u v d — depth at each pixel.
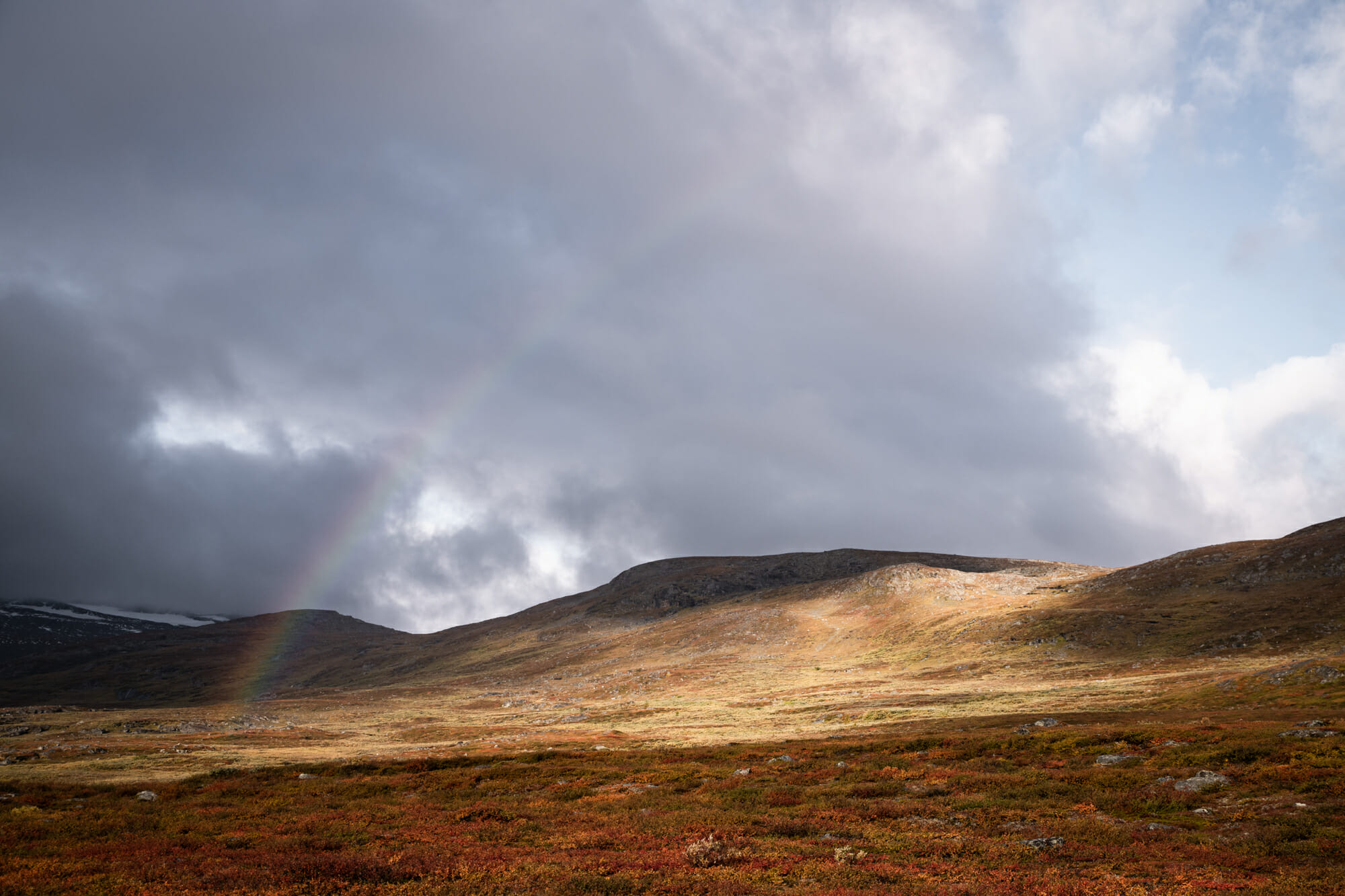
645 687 198.00
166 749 87.25
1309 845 24.16
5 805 42.19
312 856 26.22
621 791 46.22
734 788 44.69
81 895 20.52
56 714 140.50
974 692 121.06
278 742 98.62
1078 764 44.84
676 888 21.03
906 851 26.80
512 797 46.19
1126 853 25.11
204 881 21.95
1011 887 21.16
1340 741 40.34
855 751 58.59
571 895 20.28
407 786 51.28
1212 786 33.97
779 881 22.27
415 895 20.53
